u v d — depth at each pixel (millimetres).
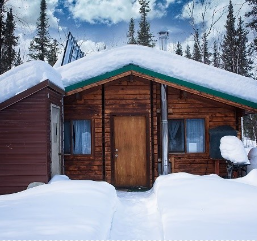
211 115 9945
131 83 9867
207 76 10156
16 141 7426
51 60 34938
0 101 7406
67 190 6000
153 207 6480
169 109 9961
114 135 9867
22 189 7320
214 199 5246
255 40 26125
